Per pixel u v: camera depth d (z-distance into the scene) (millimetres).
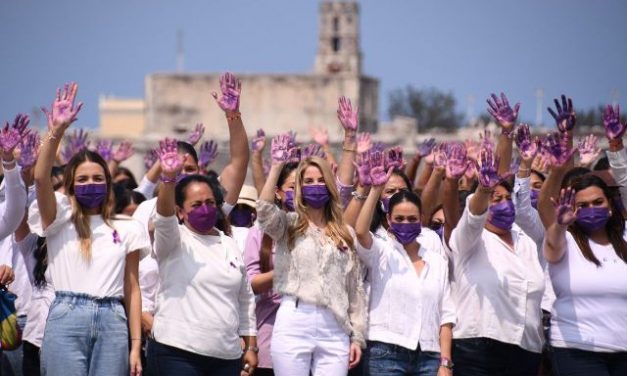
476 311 23188
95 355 20922
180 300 21297
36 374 24172
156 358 21359
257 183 27547
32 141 24484
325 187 21859
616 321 22516
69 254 21078
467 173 28828
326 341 21703
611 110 24516
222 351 21359
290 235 21875
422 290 22656
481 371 23328
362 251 22500
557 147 23203
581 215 22625
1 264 24469
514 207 23453
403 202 22547
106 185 21438
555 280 22891
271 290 23344
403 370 22562
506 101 25125
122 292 21375
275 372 21812
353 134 24953
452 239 23312
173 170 20797
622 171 24500
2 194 24422
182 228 21656
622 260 22781
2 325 22875
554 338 22828
